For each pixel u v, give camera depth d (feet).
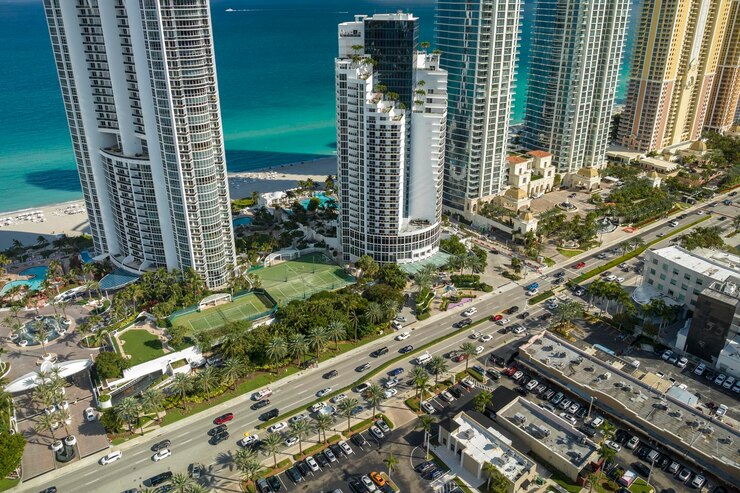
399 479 508.12
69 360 648.38
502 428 550.77
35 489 502.38
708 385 622.54
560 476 509.76
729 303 621.31
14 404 600.39
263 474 512.63
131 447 547.90
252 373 645.51
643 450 534.37
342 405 552.41
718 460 499.10
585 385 594.65
